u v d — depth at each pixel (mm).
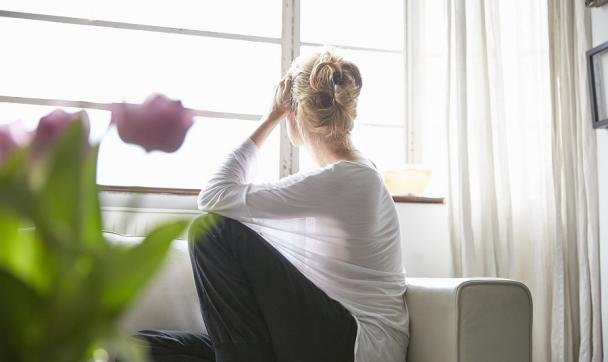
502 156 2412
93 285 356
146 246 375
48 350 354
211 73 2518
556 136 2414
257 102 2555
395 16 2754
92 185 382
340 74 1565
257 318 1326
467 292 1394
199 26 2527
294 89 1604
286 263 1359
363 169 1463
